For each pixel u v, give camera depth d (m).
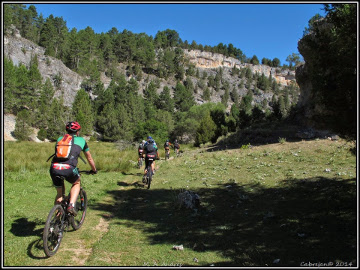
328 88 5.06
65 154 3.84
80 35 177.25
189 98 177.62
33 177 9.02
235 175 10.17
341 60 4.79
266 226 4.84
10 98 73.00
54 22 167.75
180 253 3.80
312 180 8.17
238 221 5.21
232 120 34.53
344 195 6.20
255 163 12.38
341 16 4.73
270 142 18.62
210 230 4.77
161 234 4.59
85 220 5.24
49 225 3.53
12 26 133.38
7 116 69.94
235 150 17.38
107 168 12.07
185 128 70.56
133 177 10.84
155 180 10.08
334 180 7.86
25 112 61.25
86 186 8.30
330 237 4.13
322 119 5.42
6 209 5.42
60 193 4.04
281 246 3.95
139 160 13.20
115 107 109.25
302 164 11.19
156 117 91.50
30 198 6.45
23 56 118.06
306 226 4.68
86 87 131.00
